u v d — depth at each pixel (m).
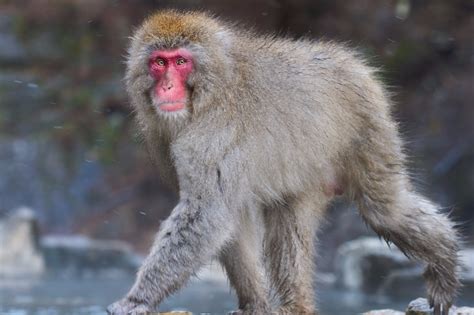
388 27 43.75
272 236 18.22
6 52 49.75
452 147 44.31
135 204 47.91
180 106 16.75
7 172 48.75
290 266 18.17
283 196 17.91
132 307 16.09
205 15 17.88
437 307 18.56
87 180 48.78
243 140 16.88
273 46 17.95
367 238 37.03
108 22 46.00
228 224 16.66
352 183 18.59
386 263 28.91
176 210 16.61
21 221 34.41
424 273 18.80
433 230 18.45
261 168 17.17
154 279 16.23
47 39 47.53
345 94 18.11
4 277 31.75
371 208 18.58
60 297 27.00
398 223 18.53
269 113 17.22
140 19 45.69
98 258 34.75
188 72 16.84
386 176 18.38
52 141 48.34
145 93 17.30
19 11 47.00
